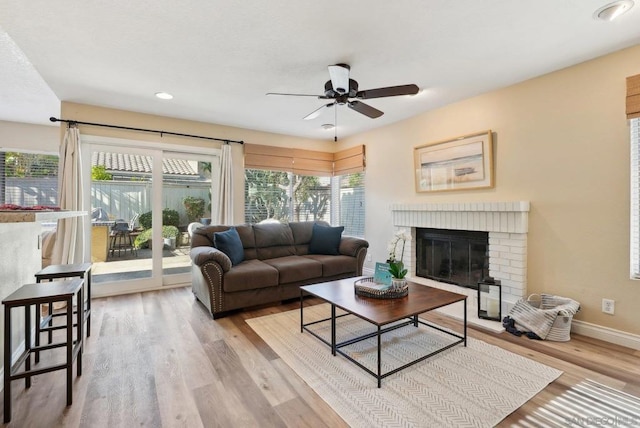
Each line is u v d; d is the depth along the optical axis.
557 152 2.82
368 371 2.00
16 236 2.12
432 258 4.12
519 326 2.75
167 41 2.31
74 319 3.08
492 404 1.75
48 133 4.96
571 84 2.72
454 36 2.25
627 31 2.19
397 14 1.99
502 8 1.93
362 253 4.21
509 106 3.17
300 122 4.50
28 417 1.63
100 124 3.78
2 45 2.52
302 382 1.99
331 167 5.77
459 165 3.61
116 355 2.33
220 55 2.53
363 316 2.03
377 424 1.60
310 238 4.56
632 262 2.45
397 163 4.48
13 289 2.07
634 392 1.85
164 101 3.61
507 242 3.12
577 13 1.98
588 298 2.65
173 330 2.81
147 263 4.16
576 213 2.71
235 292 3.21
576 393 1.85
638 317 2.39
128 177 4.04
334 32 2.20
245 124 4.61
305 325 2.88
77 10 1.93
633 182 2.43
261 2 1.86
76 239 3.61
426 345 2.52
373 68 2.78
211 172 4.64
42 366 2.14
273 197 5.23
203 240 3.76
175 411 1.70
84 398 1.80
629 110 2.35
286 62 2.65
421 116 4.10
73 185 3.58
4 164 4.77
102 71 2.82
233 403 1.77
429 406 1.74
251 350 2.43
